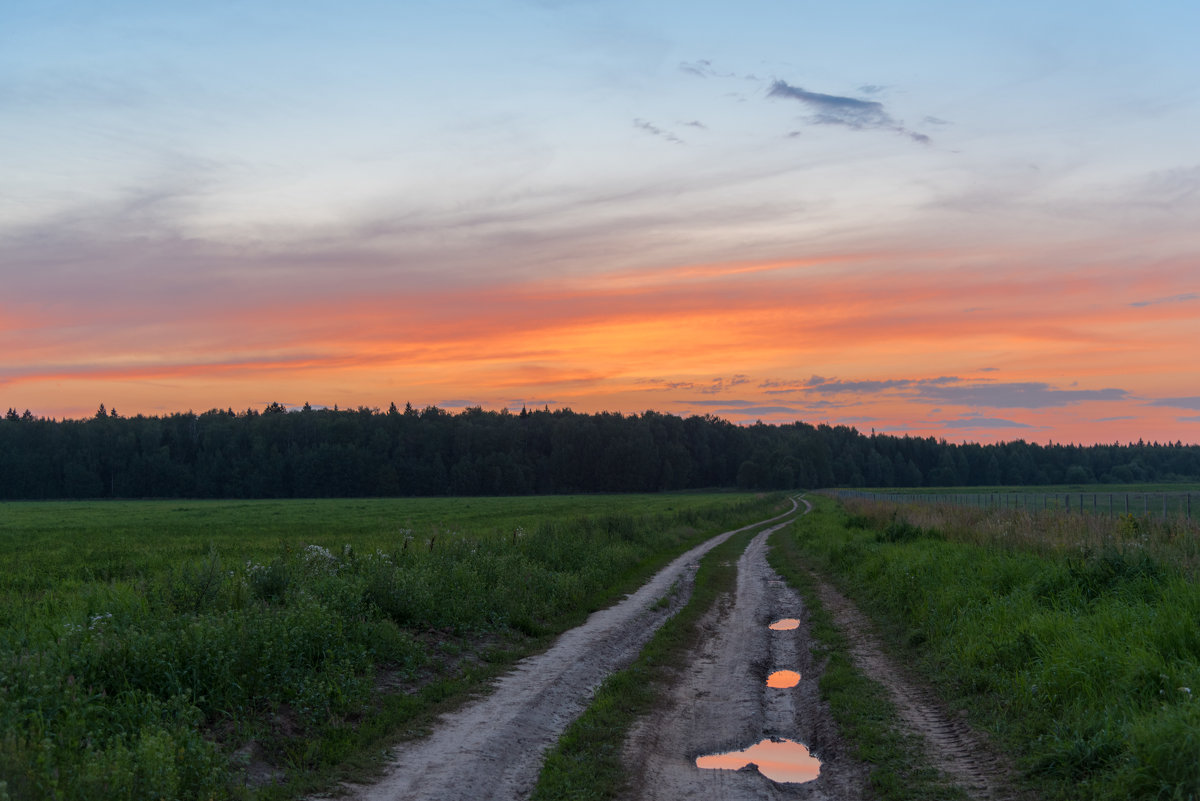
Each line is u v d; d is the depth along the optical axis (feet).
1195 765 19.81
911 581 52.95
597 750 27.48
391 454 479.00
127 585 42.78
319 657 33.86
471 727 29.48
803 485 567.18
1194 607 33.78
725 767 26.84
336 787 23.21
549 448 533.14
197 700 26.48
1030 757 24.29
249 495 439.22
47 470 423.23
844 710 31.63
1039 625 34.09
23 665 25.17
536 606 53.62
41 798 18.03
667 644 45.91
